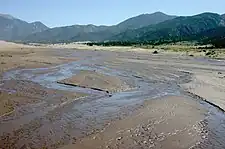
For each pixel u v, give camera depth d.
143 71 44.06
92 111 20.34
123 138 15.32
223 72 43.97
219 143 15.05
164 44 149.00
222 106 22.45
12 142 14.16
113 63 56.44
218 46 101.38
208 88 29.98
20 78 33.66
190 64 55.59
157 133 16.25
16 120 17.56
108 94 26.41
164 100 24.03
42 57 64.06
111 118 18.73
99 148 13.93
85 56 76.06
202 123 18.33
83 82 31.59
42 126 16.70
